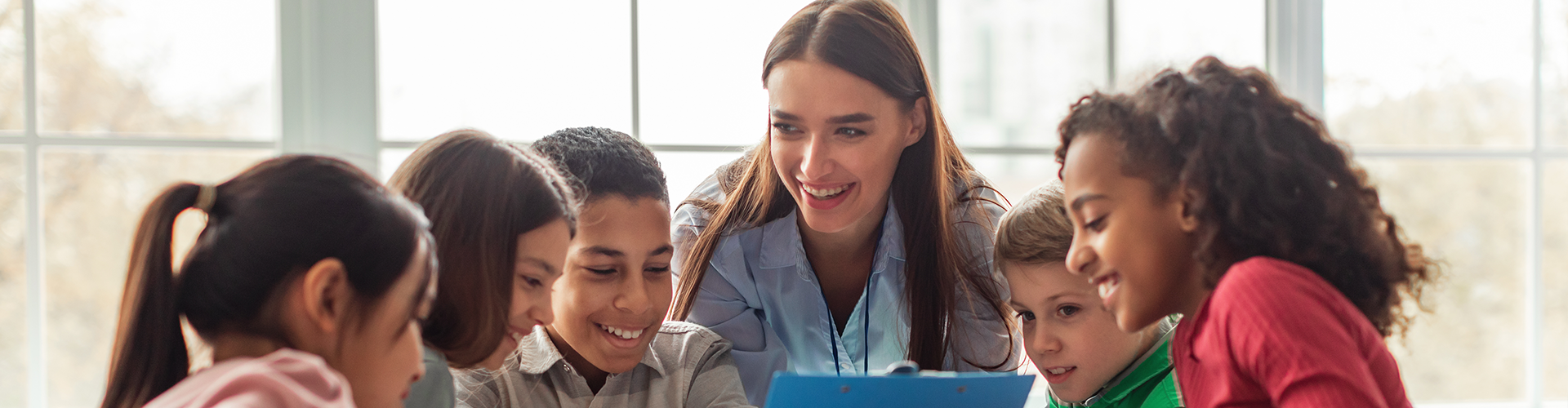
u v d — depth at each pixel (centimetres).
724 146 157
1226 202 62
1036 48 159
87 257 143
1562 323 171
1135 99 68
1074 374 95
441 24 149
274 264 59
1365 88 166
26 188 140
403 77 148
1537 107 169
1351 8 165
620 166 95
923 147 109
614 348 96
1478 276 170
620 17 154
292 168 62
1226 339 61
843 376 68
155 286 60
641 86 155
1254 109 64
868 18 98
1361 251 63
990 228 113
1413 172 167
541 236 80
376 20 146
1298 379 56
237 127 146
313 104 144
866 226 113
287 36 145
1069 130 72
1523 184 170
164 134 144
